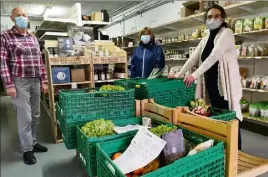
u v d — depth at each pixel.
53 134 3.38
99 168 1.21
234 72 2.14
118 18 10.08
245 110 4.00
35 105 2.74
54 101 3.29
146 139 1.25
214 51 1.98
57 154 2.81
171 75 2.44
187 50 5.74
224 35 2.06
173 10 6.52
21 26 2.41
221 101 2.26
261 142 3.15
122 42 7.71
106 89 2.05
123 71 3.77
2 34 2.37
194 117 1.48
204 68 1.97
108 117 1.96
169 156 1.16
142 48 3.40
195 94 2.35
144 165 1.11
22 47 2.42
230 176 1.26
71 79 3.35
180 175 1.00
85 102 1.87
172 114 1.65
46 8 9.24
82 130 1.55
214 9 2.19
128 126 1.75
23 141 2.55
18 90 2.45
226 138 1.25
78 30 3.77
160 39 5.97
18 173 2.31
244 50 3.74
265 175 2.09
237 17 4.20
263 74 3.88
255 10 3.83
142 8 8.00
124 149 1.34
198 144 1.23
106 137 1.37
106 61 3.51
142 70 3.35
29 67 2.49
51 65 3.19
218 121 1.32
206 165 1.09
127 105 2.02
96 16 4.64
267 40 3.73
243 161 1.77
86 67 3.58
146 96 2.05
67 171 2.36
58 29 5.66
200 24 5.08
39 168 2.43
